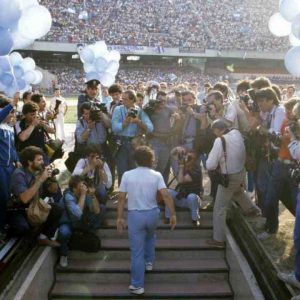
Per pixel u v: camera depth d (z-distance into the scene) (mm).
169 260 6781
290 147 4984
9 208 6105
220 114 6887
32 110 6836
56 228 6473
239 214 6883
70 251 6781
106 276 6473
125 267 6531
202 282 6465
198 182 7422
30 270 5660
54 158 7516
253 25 58250
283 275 4801
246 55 55500
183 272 6441
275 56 56062
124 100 7582
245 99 6297
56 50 49500
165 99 7812
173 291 6172
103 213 6957
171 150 8109
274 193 5922
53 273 6469
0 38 5570
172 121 8133
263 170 6512
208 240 6902
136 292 6043
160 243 6941
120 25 53594
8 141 6078
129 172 5746
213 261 6699
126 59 55156
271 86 6492
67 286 6371
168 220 7250
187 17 57312
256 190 7027
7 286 5258
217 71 56969
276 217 6148
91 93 8016
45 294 6035
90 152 6879
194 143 7516
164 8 56906
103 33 52188
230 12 59031
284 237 6125
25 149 6105
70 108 31234
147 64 56219
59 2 52312
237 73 55812
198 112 8562
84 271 6473
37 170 6109
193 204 7215
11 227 6086
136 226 5727
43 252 6207
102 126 7797
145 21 55125
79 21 52062
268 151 6219
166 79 53031
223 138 6121
